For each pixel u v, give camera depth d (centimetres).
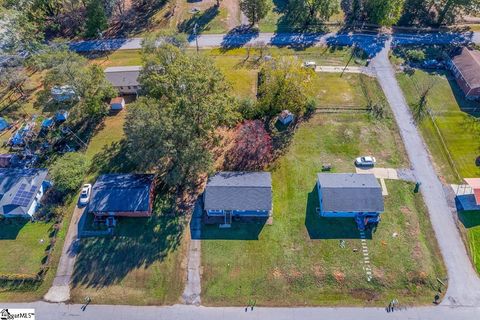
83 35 8562
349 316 4225
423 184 5375
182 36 6419
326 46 7931
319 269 4566
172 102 5109
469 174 5491
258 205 4878
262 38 8244
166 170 5597
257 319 4222
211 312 4291
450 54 7275
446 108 6444
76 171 5306
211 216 5062
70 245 4834
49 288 4503
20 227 5028
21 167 5688
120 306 4353
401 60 7469
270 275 4538
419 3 8338
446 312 4225
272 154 5788
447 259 4634
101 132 6244
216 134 5909
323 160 5700
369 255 4659
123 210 4909
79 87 6031
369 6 8175
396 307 4278
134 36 8506
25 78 7169
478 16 8456
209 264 4638
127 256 4725
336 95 6756
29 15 8256
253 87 6938
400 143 5931
